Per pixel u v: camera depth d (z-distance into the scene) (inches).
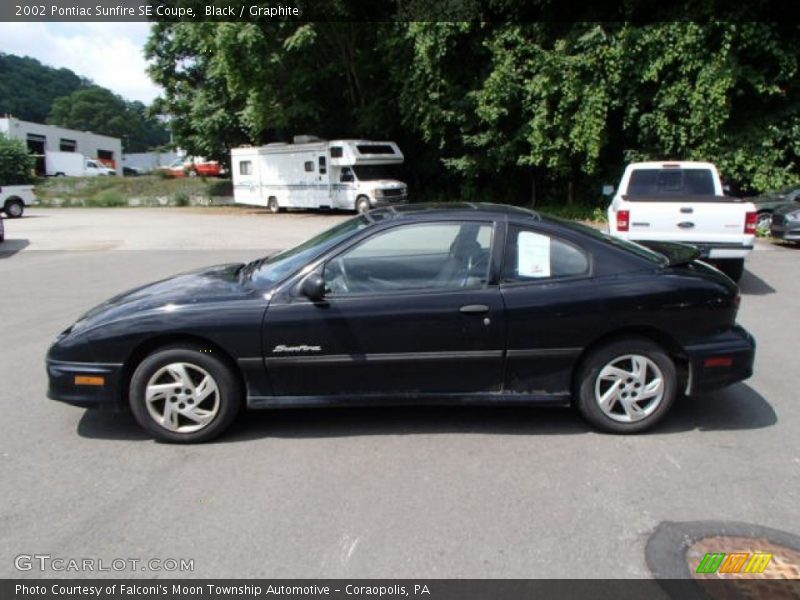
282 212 1076.5
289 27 884.0
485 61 813.9
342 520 126.4
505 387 166.1
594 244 168.1
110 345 160.7
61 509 132.3
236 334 159.6
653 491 136.6
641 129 727.1
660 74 695.7
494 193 966.4
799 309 309.4
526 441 162.1
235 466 150.6
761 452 154.8
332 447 159.9
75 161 2050.9
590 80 720.3
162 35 1242.6
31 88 4249.5
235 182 1136.8
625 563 112.3
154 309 162.6
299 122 1083.9
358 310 160.4
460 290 162.7
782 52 649.0
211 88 1182.9
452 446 159.6
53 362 164.7
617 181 797.2
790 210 516.4
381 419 177.3
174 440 163.8
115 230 761.6
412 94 851.4
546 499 133.7
